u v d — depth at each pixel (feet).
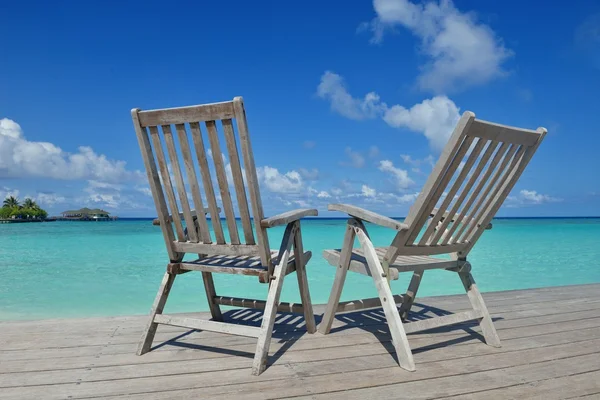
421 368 6.68
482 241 46.26
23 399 5.50
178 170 6.93
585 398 5.62
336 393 5.68
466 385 6.00
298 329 9.04
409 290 9.64
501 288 19.11
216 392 5.70
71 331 8.77
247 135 6.12
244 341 8.13
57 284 19.54
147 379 6.17
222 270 7.14
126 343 7.95
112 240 48.75
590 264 27.20
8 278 21.25
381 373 6.44
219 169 6.52
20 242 45.37
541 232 66.74
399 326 6.86
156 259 29.35
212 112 6.13
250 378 6.20
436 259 8.63
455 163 6.48
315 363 6.88
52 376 6.30
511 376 6.37
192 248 7.29
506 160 7.26
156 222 7.36
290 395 5.60
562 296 12.98
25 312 14.19
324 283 19.67
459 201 7.31
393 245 7.18
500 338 8.46
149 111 6.57
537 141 7.31
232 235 6.87
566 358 7.25
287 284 19.44
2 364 6.81
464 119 5.99
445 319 7.64
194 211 8.31
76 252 34.12
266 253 6.77
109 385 5.95
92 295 17.04
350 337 8.42
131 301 15.92
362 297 16.56
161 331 8.83
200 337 8.39
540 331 9.02
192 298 16.35
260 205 6.55
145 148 6.90
